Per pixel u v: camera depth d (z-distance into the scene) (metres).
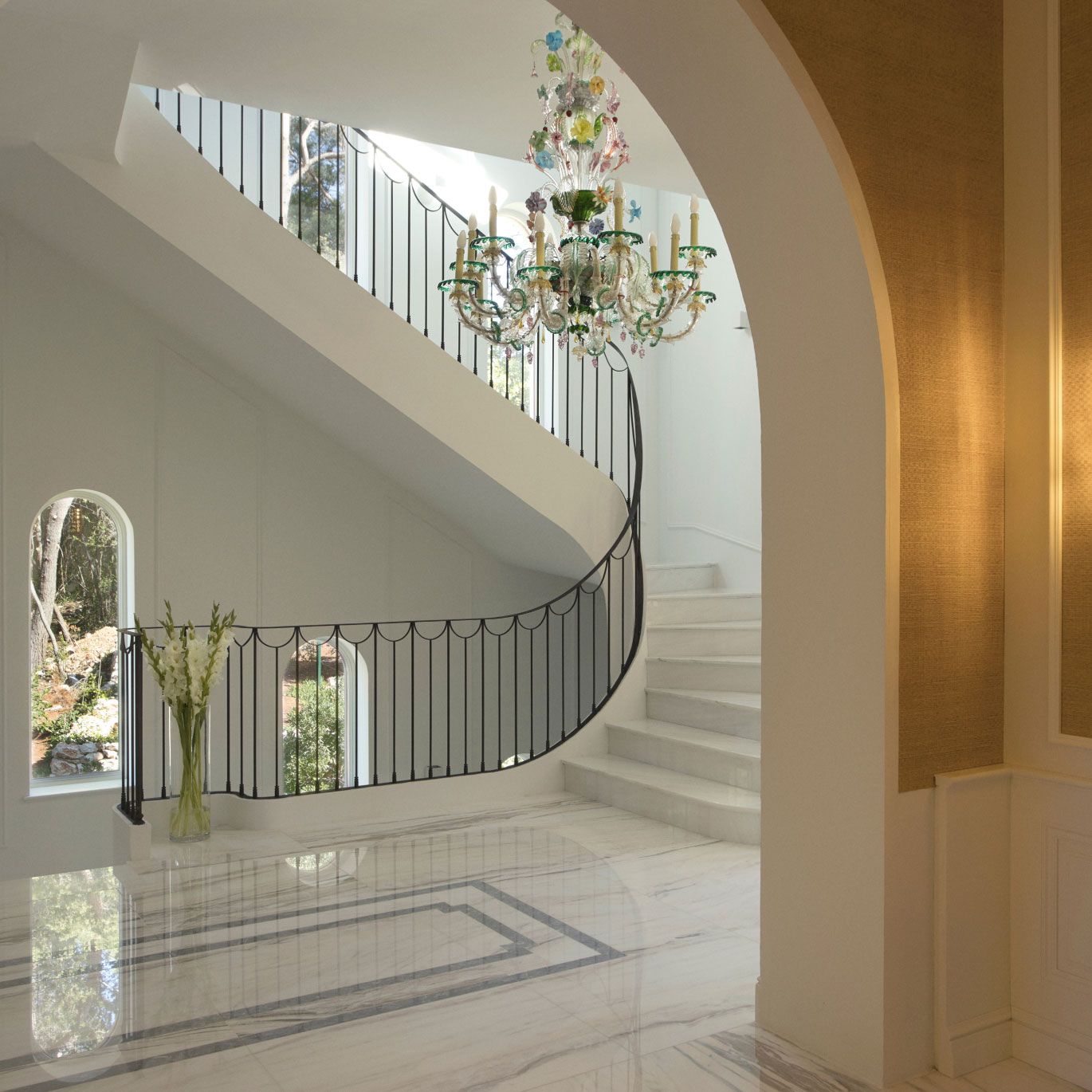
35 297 6.68
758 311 3.21
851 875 2.95
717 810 5.33
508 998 3.44
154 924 4.12
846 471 2.97
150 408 7.05
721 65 2.88
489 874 4.77
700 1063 2.99
